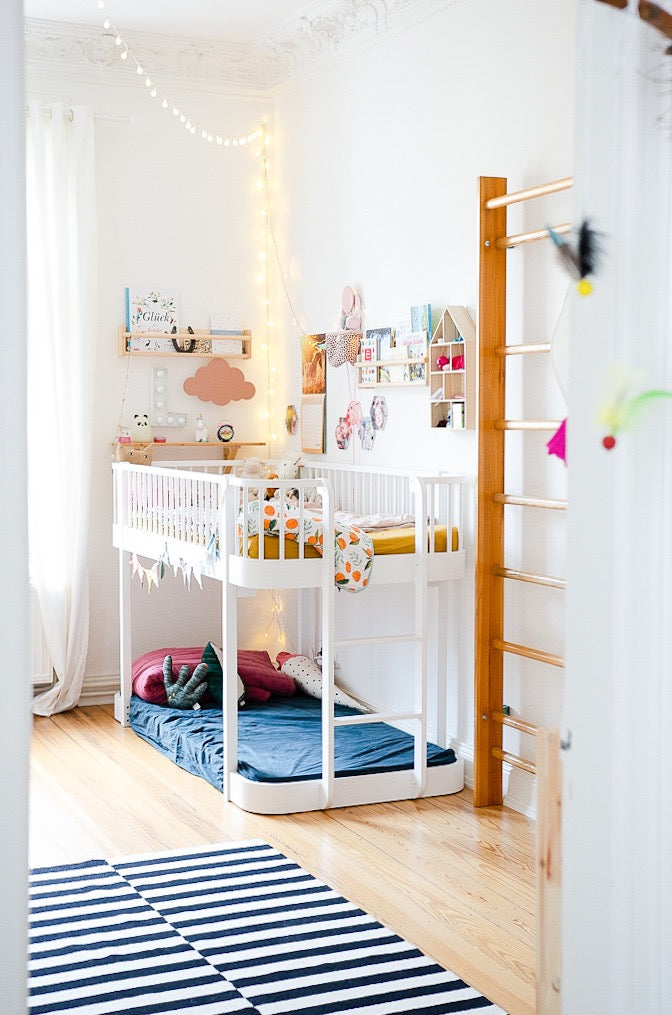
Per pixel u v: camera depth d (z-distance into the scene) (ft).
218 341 18.08
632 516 5.28
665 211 5.21
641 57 5.18
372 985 8.53
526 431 12.42
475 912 9.88
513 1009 8.18
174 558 14.43
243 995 8.38
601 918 5.43
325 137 16.67
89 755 14.83
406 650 15.08
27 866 4.90
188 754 14.14
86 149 16.65
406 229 14.71
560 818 6.06
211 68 17.62
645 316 5.24
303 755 13.55
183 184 17.78
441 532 13.38
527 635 12.50
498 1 12.74
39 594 16.76
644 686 5.33
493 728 12.71
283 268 18.06
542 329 12.09
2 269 4.77
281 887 10.40
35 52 16.53
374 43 15.28
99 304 17.33
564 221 11.75
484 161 13.08
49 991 8.44
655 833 5.34
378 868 10.91
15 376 4.83
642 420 5.26
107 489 17.46
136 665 16.87
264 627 18.61
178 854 11.26
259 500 12.37
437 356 13.83
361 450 16.01
